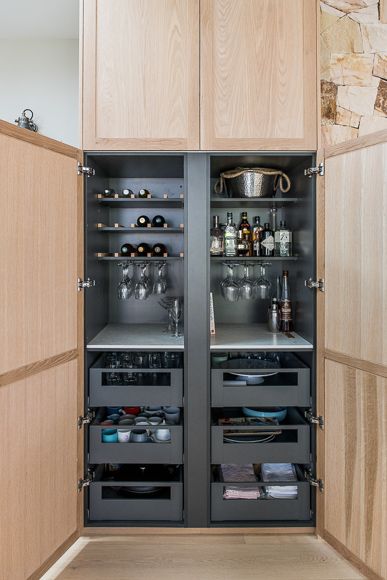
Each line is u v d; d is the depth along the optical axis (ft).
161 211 7.57
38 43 7.55
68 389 5.41
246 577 5.11
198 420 5.78
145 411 6.47
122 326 7.30
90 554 5.50
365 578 5.10
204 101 5.64
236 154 5.69
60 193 5.19
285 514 5.89
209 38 5.63
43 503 4.98
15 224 4.53
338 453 5.39
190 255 5.71
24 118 7.29
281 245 6.70
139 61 5.64
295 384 6.30
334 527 5.44
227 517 5.87
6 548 4.45
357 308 5.06
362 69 6.18
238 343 5.97
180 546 5.65
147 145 5.64
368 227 4.89
